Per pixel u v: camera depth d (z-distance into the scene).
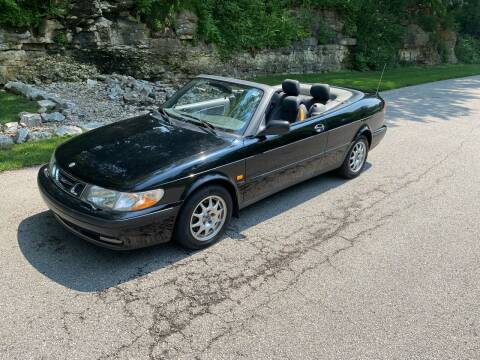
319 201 5.40
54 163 4.04
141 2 12.07
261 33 16.50
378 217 5.05
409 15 26.50
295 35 17.91
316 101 5.79
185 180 3.74
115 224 3.43
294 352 2.93
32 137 6.89
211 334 3.04
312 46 19.30
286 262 4.01
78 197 3.61
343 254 4.21
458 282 3.87
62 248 3.96
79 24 11.25
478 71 24.39
